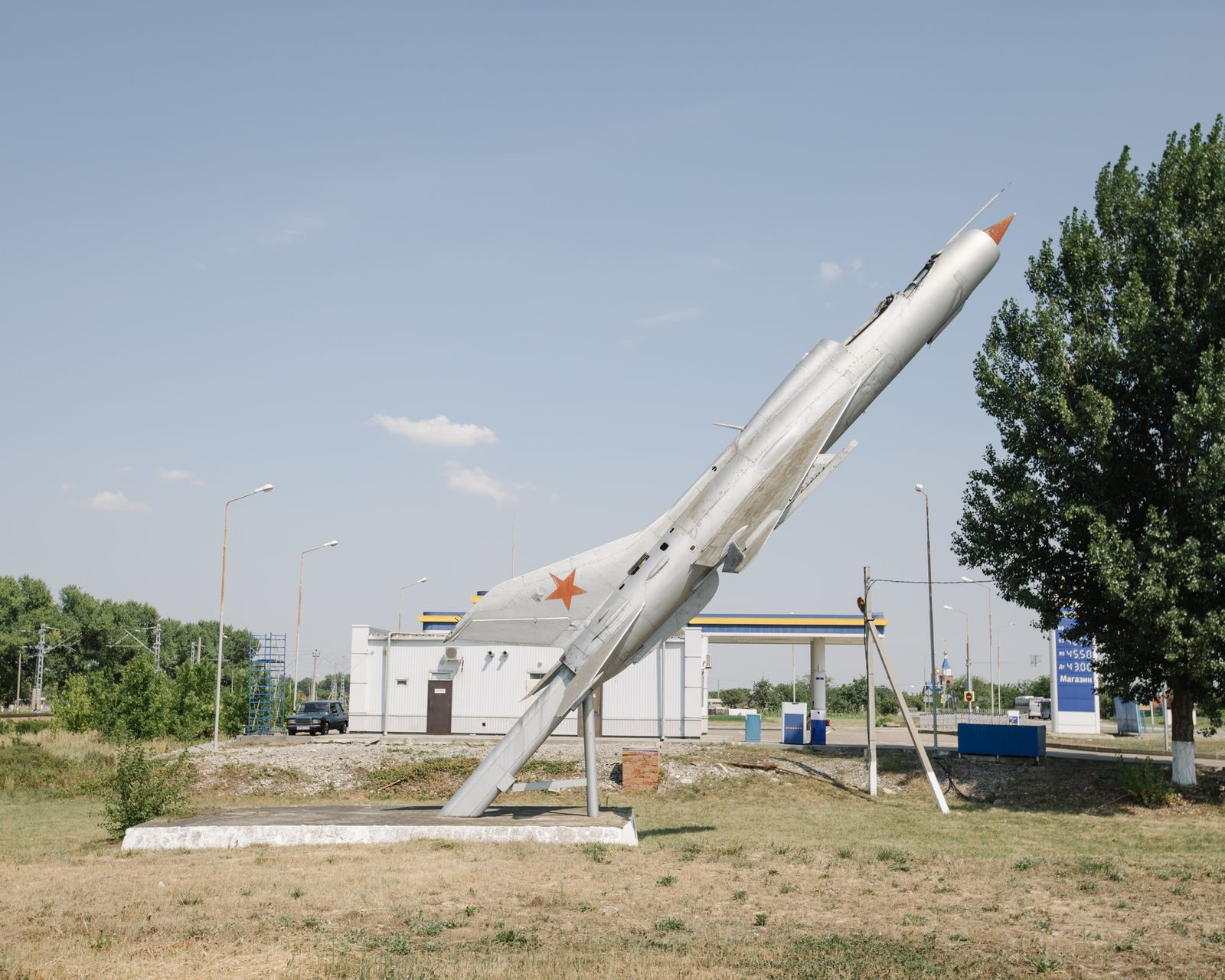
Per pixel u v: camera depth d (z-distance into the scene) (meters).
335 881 18.58
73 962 13.38
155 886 18.39
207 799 38.38
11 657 133.38
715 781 38.97
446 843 22.89
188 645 157.50
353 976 12.75
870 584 38.09
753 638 64.12
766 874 20.11
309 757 41.78
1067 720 66.12
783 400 25.42
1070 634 37.12
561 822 24.12
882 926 15.91
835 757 42.59
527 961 13.37
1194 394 33.38
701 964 13.45
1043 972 13.28
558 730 51.84
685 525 24.62
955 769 39.56
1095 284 36.06
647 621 24.44
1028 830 29.11
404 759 41.53
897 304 26.77
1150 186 35.88
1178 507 33.84
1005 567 36.91
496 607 25.34
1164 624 31.39
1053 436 35.69
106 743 57.69
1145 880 19.94
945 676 85.88
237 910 16.47
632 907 17.02
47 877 19.62
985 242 27.56
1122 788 35.75
